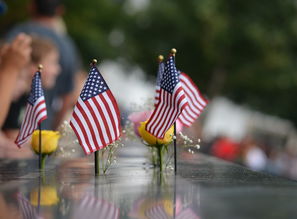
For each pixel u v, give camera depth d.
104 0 51.34
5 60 12.33
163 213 3.85
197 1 62.03
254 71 64.12
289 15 63.75
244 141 41.41
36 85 7.62
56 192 4.93
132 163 8.17
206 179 5.90
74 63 17.84
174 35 64.25
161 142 7.00
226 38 61.41
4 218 3.70
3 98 12.27
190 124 7.75
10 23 41.62
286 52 64.81
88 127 6.64
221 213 3.84
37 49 13.82
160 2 64.38
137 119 8.25
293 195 4.63
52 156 9.37
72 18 48.28
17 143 7.86
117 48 55.56
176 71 6.75
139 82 67.81
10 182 5.77
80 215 3.81
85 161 8.73
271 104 73.44
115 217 3.74
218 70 64.19
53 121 18.02
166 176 6.30
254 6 63.06
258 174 6.50
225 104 71.12
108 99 6.71
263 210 3.94
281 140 65.94
